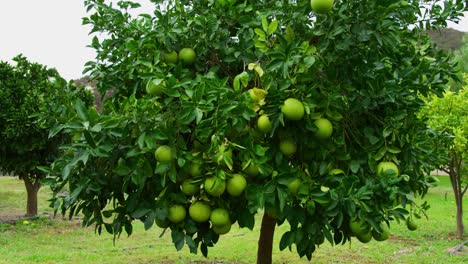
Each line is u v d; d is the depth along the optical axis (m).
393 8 2.73
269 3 3.34
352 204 2.69
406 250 7.64
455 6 3.47
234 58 3.16
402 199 2.95
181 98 2.62
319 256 7.15
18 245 7.91
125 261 6.89
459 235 8.68
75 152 2.89
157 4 3.63
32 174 10.33
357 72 3.04
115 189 2.98
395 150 3.08
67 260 6.91
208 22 3.10
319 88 2.90
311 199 2.75
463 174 9.00
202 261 6.96
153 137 2.53
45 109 2.97
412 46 3.48
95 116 2.53
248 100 2.59
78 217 10.91
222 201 2.84
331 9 2.81
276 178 2.70
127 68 3.10
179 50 3.17
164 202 2.79
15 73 9.73
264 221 4.24
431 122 8.16
